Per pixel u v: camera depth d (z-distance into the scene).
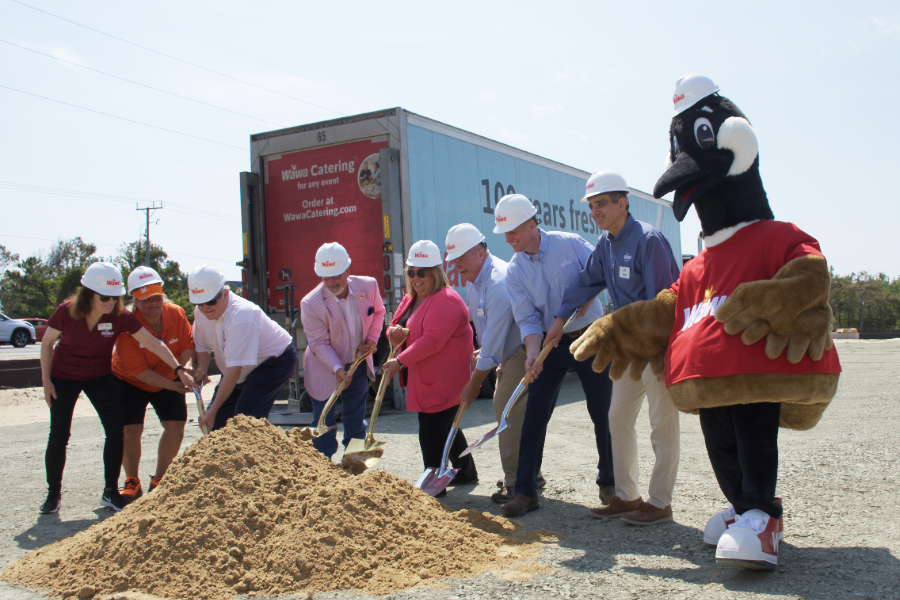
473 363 5.01
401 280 8.17
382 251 8.30
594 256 3.85
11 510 4.43
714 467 3.06
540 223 11.31
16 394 11.80
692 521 3.60
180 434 4.74
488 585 2.70
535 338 4.01
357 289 4.97
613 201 3.63
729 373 2.61
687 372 2.75
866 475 4.29
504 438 4.33
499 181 10.18
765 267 2.73
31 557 3.29
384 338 5.60
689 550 3.11
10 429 8.27
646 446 5.90
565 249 4.09
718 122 2.87
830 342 2.64
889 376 11.02
